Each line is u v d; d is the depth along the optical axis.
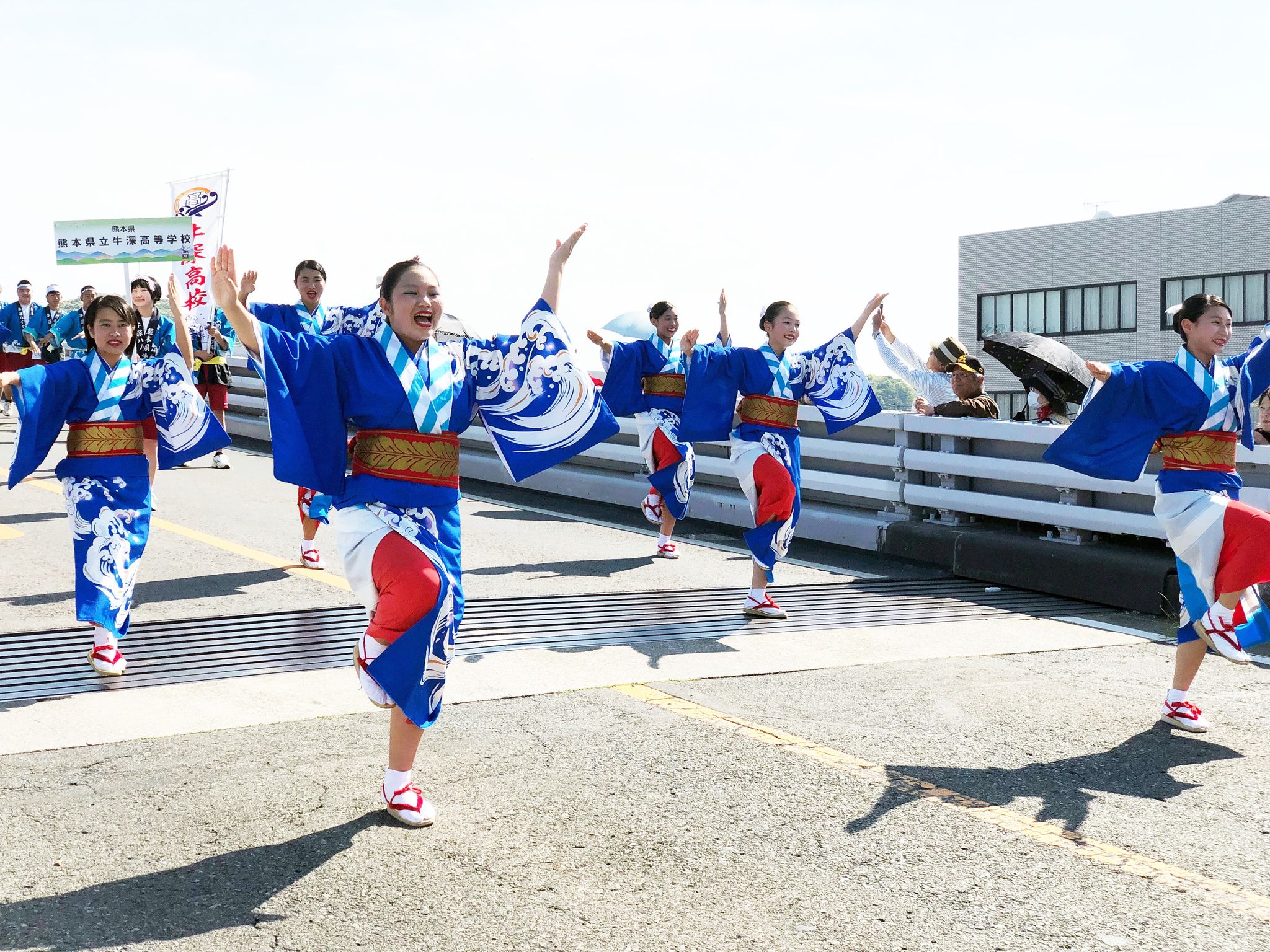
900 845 3.81
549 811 4.05
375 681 3.90
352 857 3.66
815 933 3.22
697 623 7.07
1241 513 4.98
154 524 9.88
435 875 3.54
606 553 9.39
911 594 8.16
